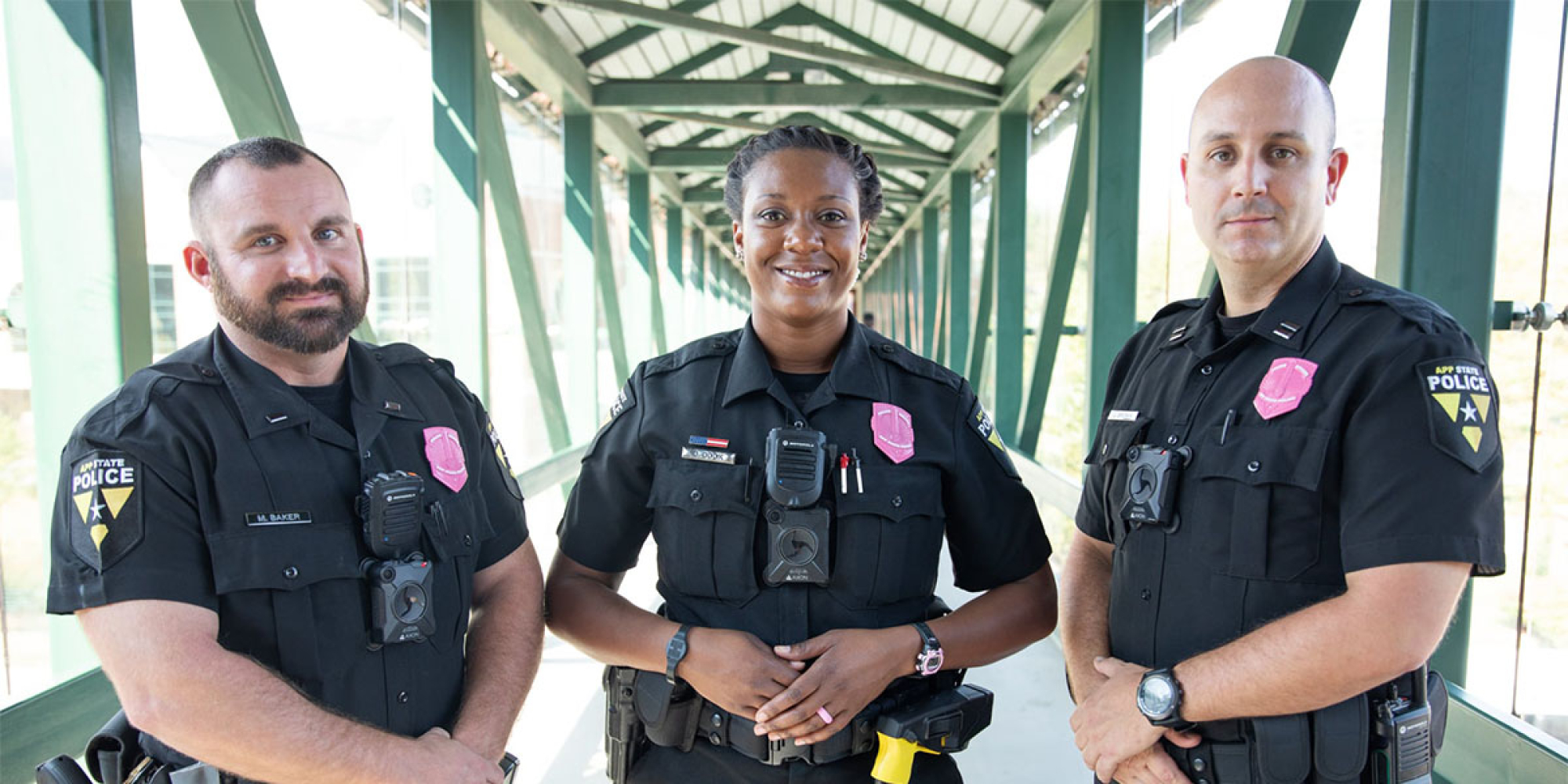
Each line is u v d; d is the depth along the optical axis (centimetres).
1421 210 171
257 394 115
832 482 135
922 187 909
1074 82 448
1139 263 348
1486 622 178
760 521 136
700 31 391
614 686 143
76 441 108
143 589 102
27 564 170
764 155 139
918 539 138
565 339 557
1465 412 103
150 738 116
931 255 909
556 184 541
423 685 122
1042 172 511
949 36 494
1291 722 107
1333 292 120
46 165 163
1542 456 167
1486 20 166
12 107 162
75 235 164
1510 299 171
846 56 447
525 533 150
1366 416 107
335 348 121
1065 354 449
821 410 141
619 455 148
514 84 469
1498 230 168
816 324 142
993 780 266
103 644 102
